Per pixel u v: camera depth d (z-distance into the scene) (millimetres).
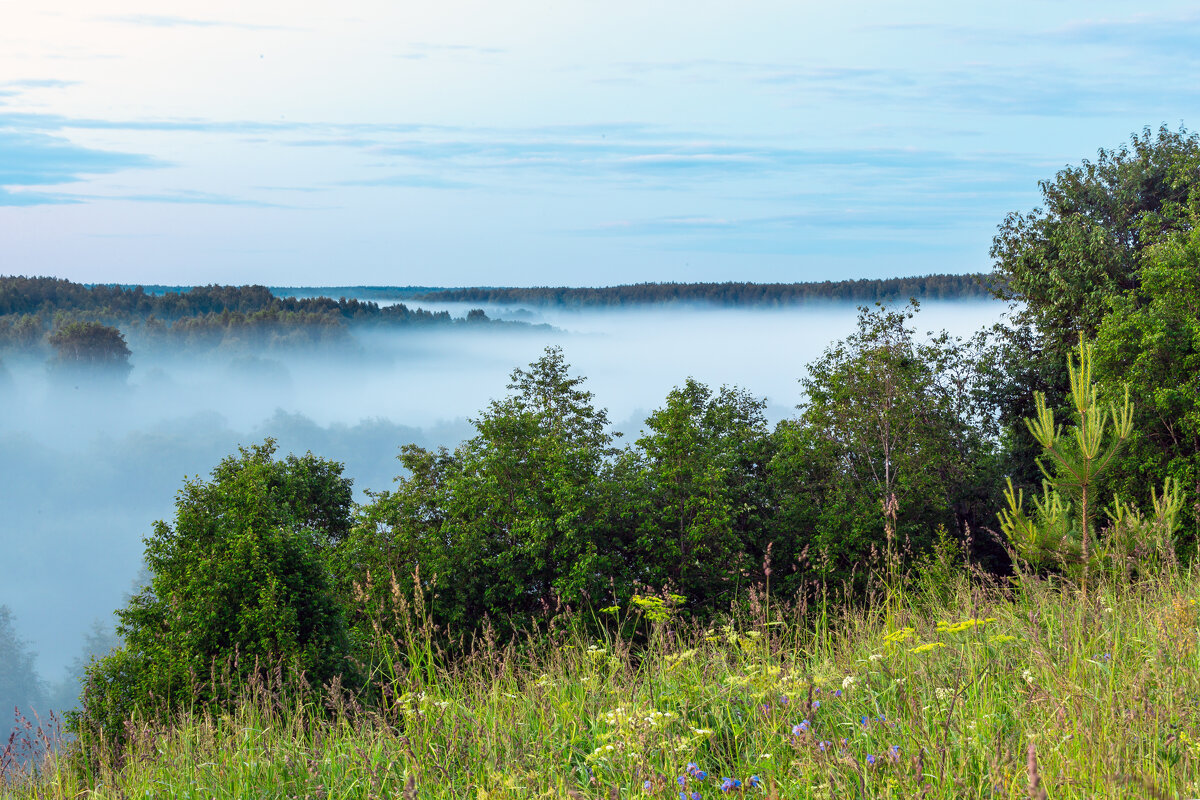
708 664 5801
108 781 5734
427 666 6066
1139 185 33938
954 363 36094
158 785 5500
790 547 27391
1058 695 4281
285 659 18297
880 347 31906
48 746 6172
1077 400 9531
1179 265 24641
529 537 27312
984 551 29734
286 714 6070
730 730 4879
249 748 5574
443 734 4902
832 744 4031
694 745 4559
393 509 29766
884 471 30734
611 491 28844
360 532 29359
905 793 3430
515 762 4535
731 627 6047
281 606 20156
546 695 5520
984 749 3770
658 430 29203
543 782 4375
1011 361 34875
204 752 5688
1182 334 23766
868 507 27688
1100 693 4305
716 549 26688
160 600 22125
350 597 22891
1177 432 24156
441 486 32125
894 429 30391
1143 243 31969
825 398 32188
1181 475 21609
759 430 36250
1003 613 6133
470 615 26406
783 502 30203
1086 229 33594
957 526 29719
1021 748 3768
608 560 25594
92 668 18500
